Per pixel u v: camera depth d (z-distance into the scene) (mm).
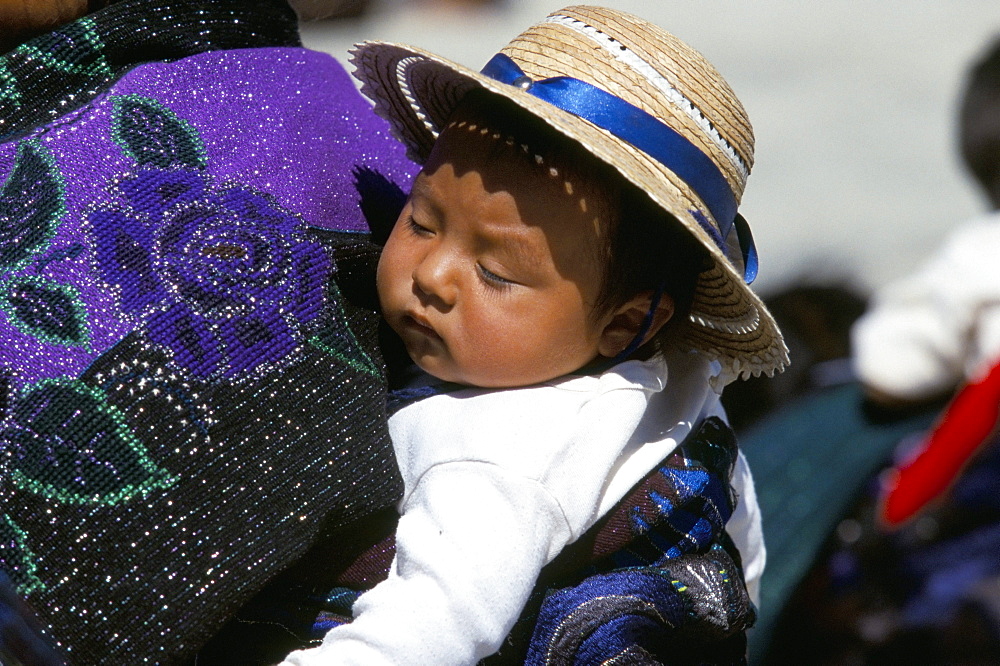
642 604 3006
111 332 2721
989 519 5500
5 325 2699
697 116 3104
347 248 3217
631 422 3080
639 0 16562
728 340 3350
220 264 2850
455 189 2994
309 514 2809
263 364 2822
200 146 3105
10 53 3092
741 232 3469
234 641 3068
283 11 3604
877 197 11914
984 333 5777
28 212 2830
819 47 15250
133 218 2865
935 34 15734
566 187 2969
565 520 2936
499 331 3023
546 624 3000
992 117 6316
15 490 2611
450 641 2764
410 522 2912
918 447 5652
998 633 5363
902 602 5582
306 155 3328
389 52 3141
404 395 3260
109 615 2627
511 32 15531
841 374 6516
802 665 5723
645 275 3133
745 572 3896
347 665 2742
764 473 5926
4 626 2482
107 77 3182
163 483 2686
